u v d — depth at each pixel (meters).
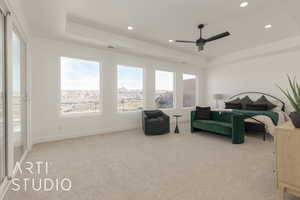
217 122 4.34
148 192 1.83
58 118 4.08
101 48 4.70
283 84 5.11
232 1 2.77
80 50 4.38
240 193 1.80
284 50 4.82
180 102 6.86
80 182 2.06
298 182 1.52
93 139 4.12
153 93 6.03
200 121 4.60
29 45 3.40
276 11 3.12
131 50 4.89
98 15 3.28
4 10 2.04
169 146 3.54
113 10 3.08
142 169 2.42
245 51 5.65
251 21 3.53
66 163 2.64
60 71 4.11
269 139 4.05
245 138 4.14
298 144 1.52
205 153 3.09
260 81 5.69
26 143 3.23
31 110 3.69
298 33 4.21
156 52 5.21
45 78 3.89
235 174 2.24
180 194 1.79
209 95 7.46
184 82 7.11
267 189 1.87
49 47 3.93
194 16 3.31
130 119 5.41
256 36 4.43
